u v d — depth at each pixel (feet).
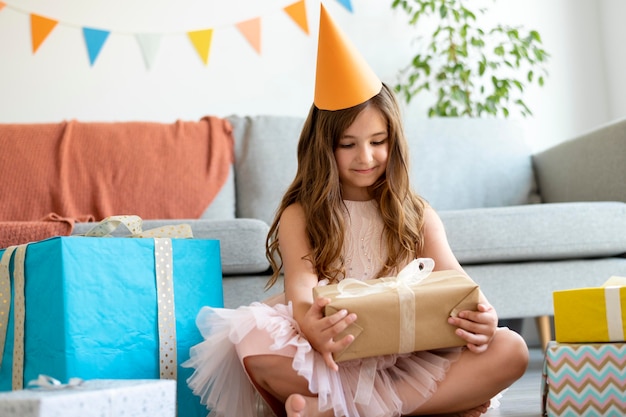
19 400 2.39
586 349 3.61
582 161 7.41
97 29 9.08
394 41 9.50
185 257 4.22
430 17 9.58
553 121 9.57
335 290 3.71
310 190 4.53
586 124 9.61
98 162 7.39
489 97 8.98
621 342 3.59
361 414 3.64
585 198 7.39
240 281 5.89
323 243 4.35
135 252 3.94
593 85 9.64
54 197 7.17
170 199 7.33
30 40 8.99
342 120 4.29
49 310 3.64
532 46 9.23
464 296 3.57
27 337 3.81
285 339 3.61
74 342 3.53
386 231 4.52
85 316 3.61
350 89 4.18
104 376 3.67
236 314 3.79
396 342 3.52
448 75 9.43
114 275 3.80
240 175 7.75
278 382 3.68
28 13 8.99
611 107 9.55
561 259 6.33
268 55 9.36
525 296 6.17
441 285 3.62
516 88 9.55
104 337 3.70
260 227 5.87
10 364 3.89
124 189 7.30
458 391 3.73
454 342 3.59
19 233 5.51
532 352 8.02
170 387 2.92
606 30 9.53
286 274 4.36
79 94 9.01
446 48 9.54
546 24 9.68
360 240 4.54
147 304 3.97
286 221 4.51
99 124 7.70
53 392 2.57
